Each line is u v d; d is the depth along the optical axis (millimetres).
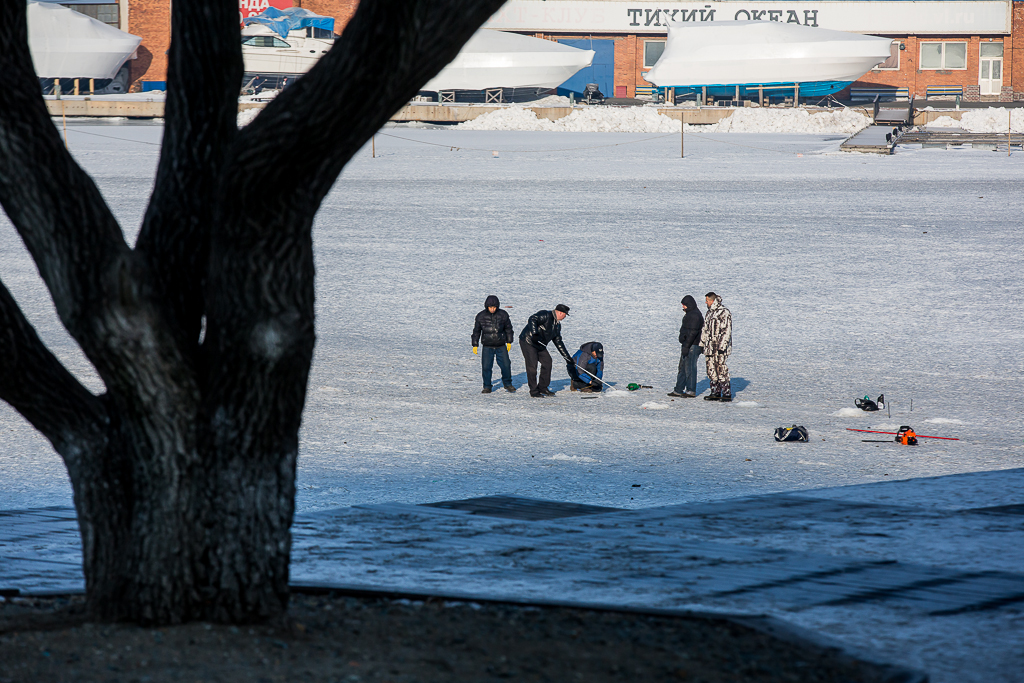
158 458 13422
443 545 21484
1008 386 46781
